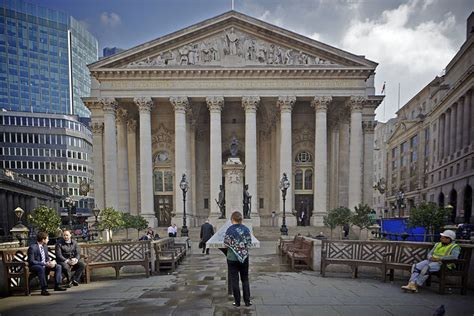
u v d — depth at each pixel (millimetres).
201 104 41156
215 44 35719
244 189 20844
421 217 18031
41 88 102750
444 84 57781
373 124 41344
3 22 96062
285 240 16719
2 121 84562
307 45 35125
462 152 47812
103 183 42469
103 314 7230
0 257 9242
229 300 8062
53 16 105688
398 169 77188
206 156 43906
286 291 8906
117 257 11211
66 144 90438
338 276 10977
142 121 35531
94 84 43250
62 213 82062
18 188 54781
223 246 8469
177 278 10898
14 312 7543
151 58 35688
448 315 6973
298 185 41531
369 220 26844
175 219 35062
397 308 7414
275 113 40094
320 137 35438
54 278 9875
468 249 8570
